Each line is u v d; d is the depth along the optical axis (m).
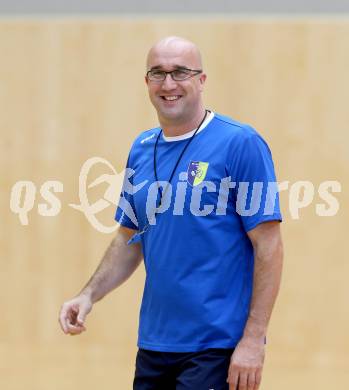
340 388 17.02
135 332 17.77
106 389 17.12
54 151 17.89
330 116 17.19
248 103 17.31
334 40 17.16
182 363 10.20
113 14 18.48
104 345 17.81
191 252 10.12
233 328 10.09
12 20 17.91
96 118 17.78
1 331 18.02
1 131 17.98
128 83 17.70
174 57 10.12
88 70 17.80
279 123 17.27
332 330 17.25
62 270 17.92
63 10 18.61
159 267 10.30
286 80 17.25
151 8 18.39
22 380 17.53
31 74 17.91
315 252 17.25
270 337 17.36
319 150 17.22
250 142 10.03
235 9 18.23
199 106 10.39
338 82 17.16
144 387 10.62
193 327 10.12
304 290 17.25
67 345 17.91
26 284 17.98
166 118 10.30
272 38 17.25
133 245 11.51
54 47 17.84
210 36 17.39
